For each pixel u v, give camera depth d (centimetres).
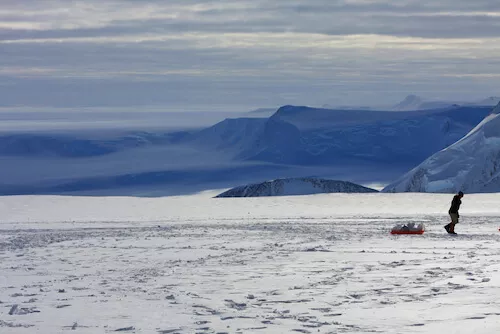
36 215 5578
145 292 1585
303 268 2002
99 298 1502
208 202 6819
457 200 3341
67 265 2217
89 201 6775
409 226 3353
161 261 2295
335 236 3212
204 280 1781
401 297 1423
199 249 2688
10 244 3052
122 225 4328
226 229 3781
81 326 1166
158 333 1099
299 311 1283
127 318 1242
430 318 1162
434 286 1563
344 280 1720
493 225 3972
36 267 2167
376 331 1066
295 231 3569
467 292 1450
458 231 3541
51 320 1228
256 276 1841
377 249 2545
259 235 3328
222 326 1143
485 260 2112
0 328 1156
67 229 4019
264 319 1202
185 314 1279
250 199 7094
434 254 2338
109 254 2558
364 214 5356
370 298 1424
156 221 4722
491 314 1178
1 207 6225
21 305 1417
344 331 1073
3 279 1880
